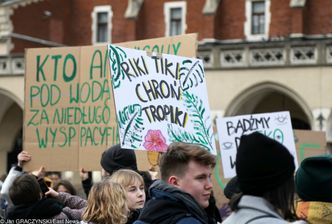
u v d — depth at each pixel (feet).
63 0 156.46
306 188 18.78
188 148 20.29
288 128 42.70
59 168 37.37
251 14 138.72
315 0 132.46
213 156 20.44
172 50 36.45
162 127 32.24
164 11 147.95
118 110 31.24
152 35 148.97
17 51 146.41
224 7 140.67
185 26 146.10
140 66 32.32
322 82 114.32
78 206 32.99
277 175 17.20
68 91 37.65
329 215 18.56
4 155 150.71
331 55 113.91
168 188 20.08
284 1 135.95
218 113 120.88
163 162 20.53
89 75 37.29
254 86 118.93
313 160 18.76
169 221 19.58
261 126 42.91
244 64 119.65
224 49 121.08
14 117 150.92
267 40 128.47
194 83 33.78
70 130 37.37
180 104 33.04
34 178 29.25
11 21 145.89
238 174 17.54
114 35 153.58
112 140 36.32
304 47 115.65
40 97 38.14
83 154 36.99
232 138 42.93
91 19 155.84
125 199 26.27
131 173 28.04
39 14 151.43
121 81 31.65
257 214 17.17
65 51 37.91
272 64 117.70
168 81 32.96
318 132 57.06
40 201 29.14
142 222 19.88
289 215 17.66
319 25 131.95
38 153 37.86
